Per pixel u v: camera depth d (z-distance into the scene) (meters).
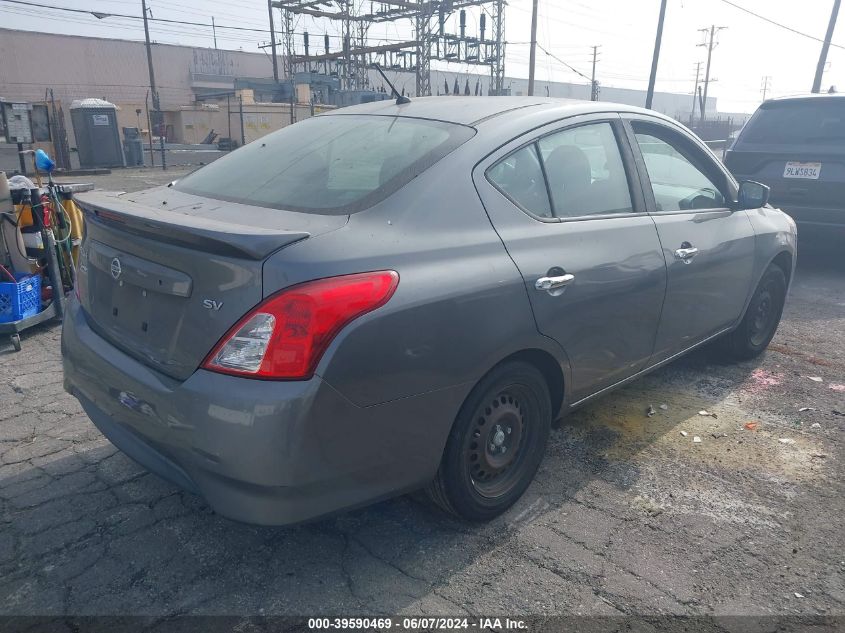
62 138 21.39
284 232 2.17
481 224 2.64
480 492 2.80
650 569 2.62
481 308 2.50
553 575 2.57
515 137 2.90
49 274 5.22
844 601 2.48
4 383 4.21
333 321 2.10
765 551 2.75
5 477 3.15
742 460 3.48
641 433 3.75
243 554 2.65
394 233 2.38
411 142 2.81
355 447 2.23
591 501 3.08
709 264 3.82
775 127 7.23
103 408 2.59
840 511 3.05
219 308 2.15
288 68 44.81
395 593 2.46
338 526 2.84
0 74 47.19
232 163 3.20
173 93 56.44
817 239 7.14
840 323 5.81
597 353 3.15
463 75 45.88
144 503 2.97
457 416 2.57
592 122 3.30
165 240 2.31
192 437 2.15
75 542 2.70
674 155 3.84
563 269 2.85
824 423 3.92
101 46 51.84
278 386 2.06
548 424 3.04
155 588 2.46
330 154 2.91
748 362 4.88
